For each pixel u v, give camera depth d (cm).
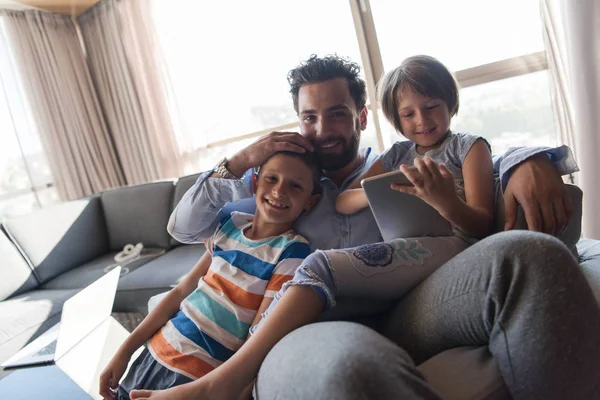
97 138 351
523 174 77
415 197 81
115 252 262
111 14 324
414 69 101
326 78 103
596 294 70
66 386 125
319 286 69
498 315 56
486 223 80
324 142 106
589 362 51
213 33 306
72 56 339
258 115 309
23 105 309
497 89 231
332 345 52
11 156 302
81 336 123
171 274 197
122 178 364
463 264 62
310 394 48
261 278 91
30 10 314
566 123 197
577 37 174
